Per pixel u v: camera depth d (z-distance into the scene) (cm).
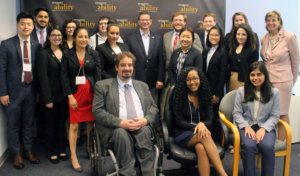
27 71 264
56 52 273
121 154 213
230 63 307
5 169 268
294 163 285
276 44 297
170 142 234
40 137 334
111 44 295
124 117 233
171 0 364
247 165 223
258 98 245
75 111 264
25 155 293
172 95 244
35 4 334
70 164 280
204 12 374
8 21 298
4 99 260
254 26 390
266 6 388
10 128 269
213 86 309
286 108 302
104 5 350
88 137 287
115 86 239
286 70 297
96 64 271
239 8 382
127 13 357
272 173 224
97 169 217
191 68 241
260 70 238
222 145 234
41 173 262
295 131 335
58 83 274
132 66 238
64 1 339
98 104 234
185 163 219
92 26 351
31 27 260
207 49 314
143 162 216
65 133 335
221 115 253
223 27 380
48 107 271
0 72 257
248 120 249
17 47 260
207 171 214
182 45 303
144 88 249
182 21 330
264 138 229
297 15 397
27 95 269
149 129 228
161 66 333
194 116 243
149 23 332
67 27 286
